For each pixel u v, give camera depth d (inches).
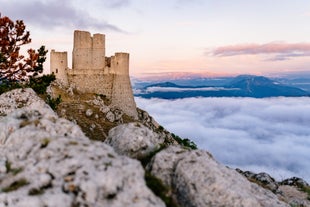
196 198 618.8
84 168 516.4
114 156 562.3
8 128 708.7
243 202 617.3
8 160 593.0
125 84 4589.1
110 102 4347.9
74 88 4197.8
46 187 500.7
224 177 647.8
